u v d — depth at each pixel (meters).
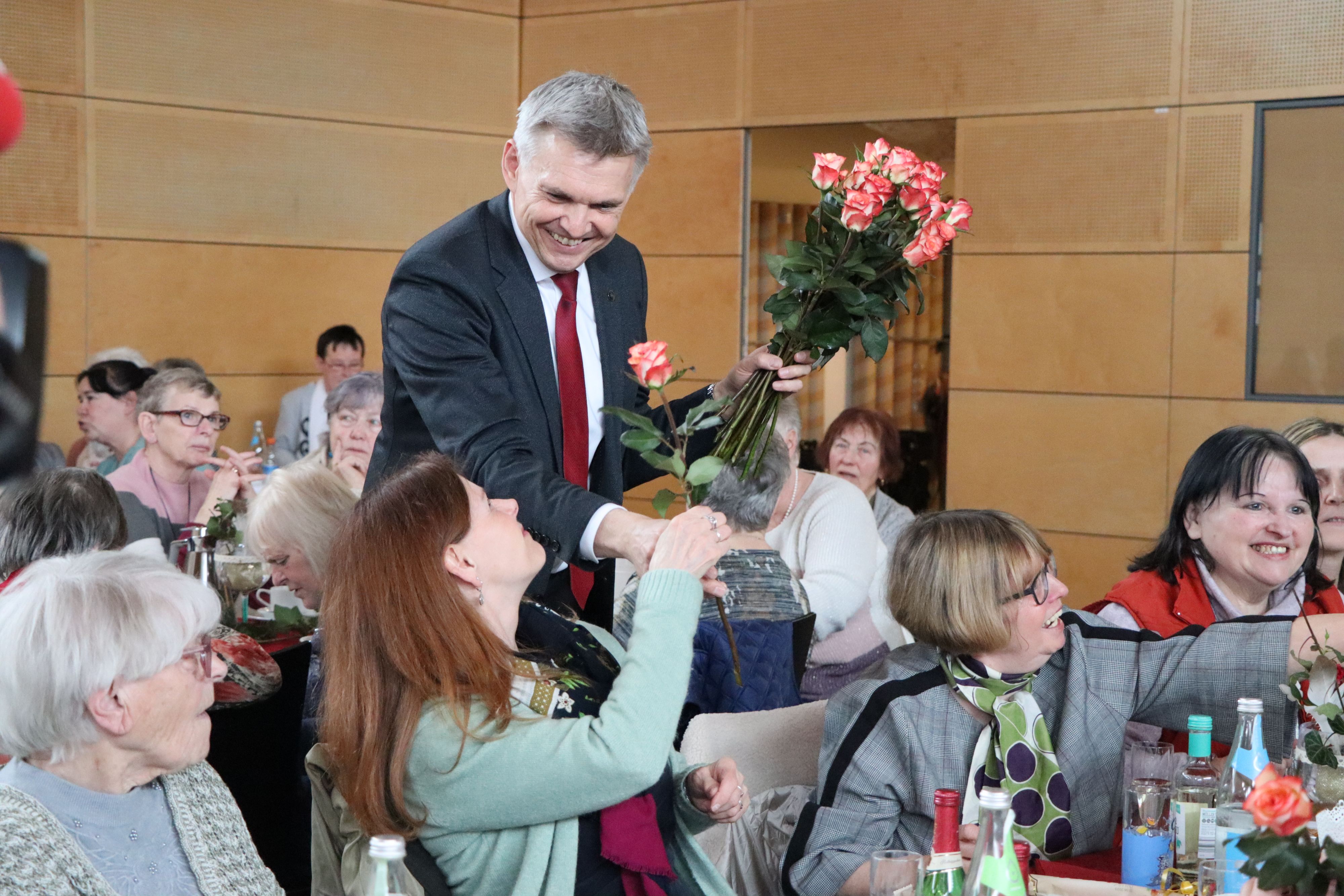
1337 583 3.13
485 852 1.69
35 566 1.56
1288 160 5.38
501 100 6.67
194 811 1.66
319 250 6.36
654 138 6.48
